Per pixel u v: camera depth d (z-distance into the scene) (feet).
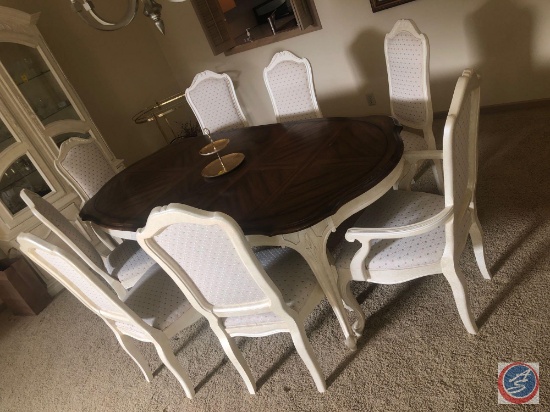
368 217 5.84
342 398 5.37
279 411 5.55
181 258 4.54
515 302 5.58
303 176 5.91
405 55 7.22
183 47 13.94
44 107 10.32
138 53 13.73
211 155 7.81
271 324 5.15
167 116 14.64
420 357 5.44
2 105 9.40
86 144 9.03
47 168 10.16
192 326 7.54
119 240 9.37
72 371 7.57
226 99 9.92
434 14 9.56
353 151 6.07
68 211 10.43
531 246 6.25
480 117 10.13
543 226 6.49
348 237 4.93
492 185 7.78
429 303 6.08
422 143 7.37
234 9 14.93
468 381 4.96
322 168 5.93
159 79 14.37
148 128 14.24
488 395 4.74
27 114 9.80
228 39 12.87
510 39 9.07
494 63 9.52
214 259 4.46
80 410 6.72
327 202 5.11
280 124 8.13
